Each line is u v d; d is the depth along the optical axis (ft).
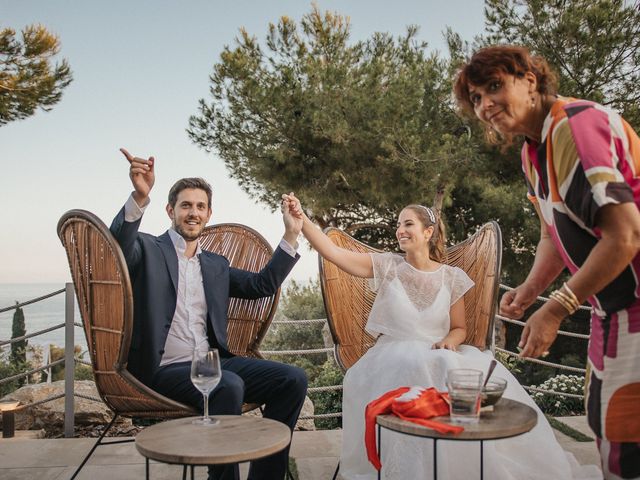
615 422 5.06
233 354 9.39
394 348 8.98
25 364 42.80
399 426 5.40
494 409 5.94
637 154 5.01
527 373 32.55
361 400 8.65
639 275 4.87
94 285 8.20
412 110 29.01
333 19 31.40
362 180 30.04
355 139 29.37
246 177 35.06
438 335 9.62
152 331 8.43
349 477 8.56
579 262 5.39
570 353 34.94
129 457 10.96
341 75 29.68
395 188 29.45
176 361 8.89
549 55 26.48
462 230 33.73
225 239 10.96
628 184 4.90
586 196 4.85
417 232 10.05
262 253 10.71
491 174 30.17
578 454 10.94
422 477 7.48
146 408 8.29
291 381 8.55
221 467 7.32
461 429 5.13
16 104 26.76
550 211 5.48
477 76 5.45
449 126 29.96
